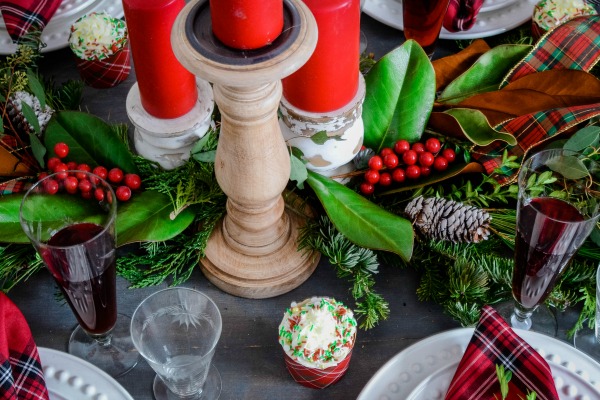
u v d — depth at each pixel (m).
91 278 0.66
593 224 0.65
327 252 0.78
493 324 0.70
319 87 0.72
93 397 0.70
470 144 0.82
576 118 0.80
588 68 0.88
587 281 0.77
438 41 1.01
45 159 0.82
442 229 0.76
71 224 0.73
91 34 0.89
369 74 0.83
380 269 0.83
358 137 0.80
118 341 0.77
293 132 0.77
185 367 0.64
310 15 0.60
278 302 0.81
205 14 0.60
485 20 0.99
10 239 0.75
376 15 1.02
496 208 0.83
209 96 0.81
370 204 0.79
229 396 0.74
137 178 0.80
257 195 0.72
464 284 0.75
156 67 0.73
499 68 0.89
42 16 0.93
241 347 0.77
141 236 0.76
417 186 0.81
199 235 0.80
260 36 0.56
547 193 0.75
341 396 0.74
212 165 0.81
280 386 0.75
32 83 0.79
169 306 0.72
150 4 0.68
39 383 0.68
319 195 0.79
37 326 0.79
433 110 0.88
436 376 0.71
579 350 0.73
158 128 0.79
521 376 0.68
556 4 0.92
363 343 0.77
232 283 0.80
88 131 0.82
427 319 0.79
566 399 0.70
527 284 0.71
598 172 0.76
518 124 0.83
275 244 0.81
